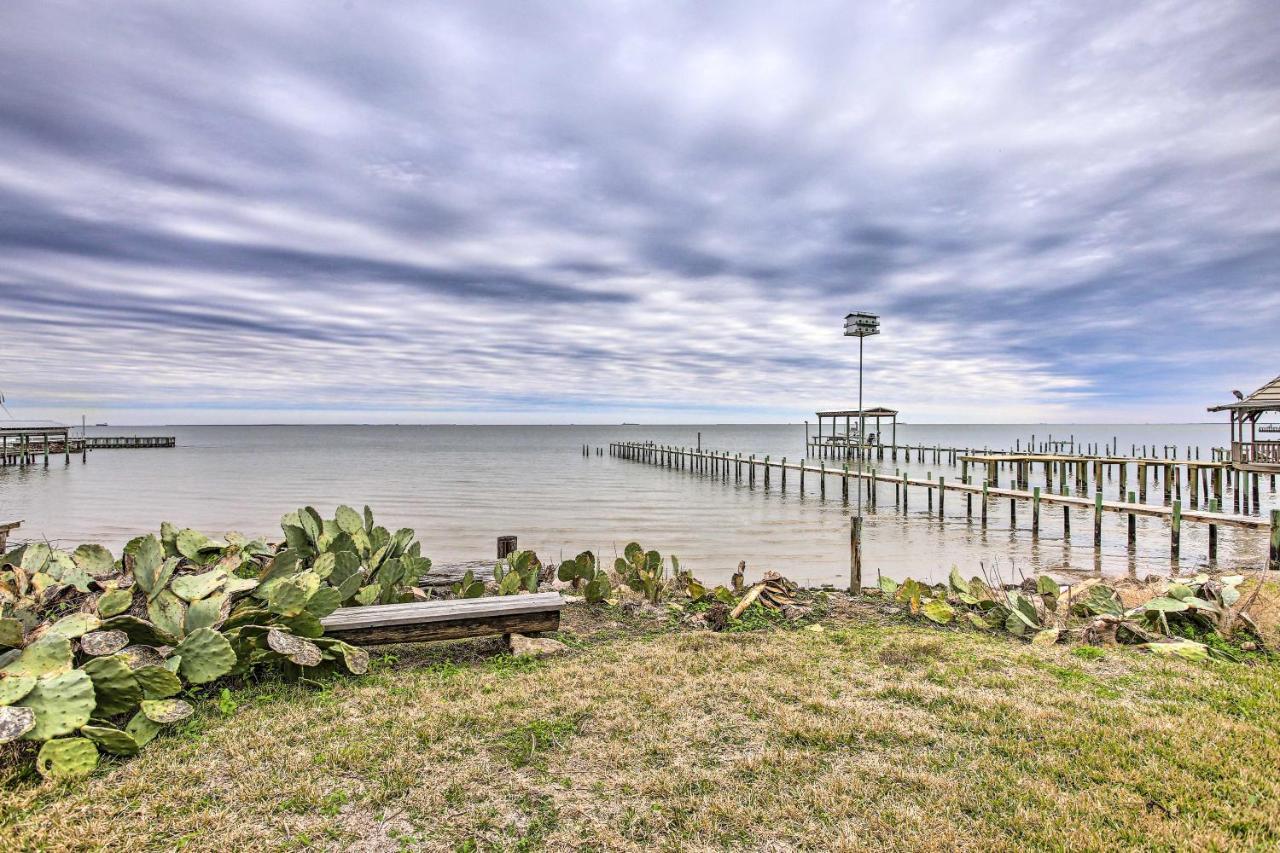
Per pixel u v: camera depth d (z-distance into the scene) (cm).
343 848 325
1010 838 335
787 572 1488
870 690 536
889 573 1498
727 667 596
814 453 7112
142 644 500
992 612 813
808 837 337
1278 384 2364
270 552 789
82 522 2206
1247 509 2836
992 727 462
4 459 5000
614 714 482
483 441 12238
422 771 398
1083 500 1977
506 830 342
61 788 369
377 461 5906
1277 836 336
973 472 4912
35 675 417
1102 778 393
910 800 371
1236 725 463
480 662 614
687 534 2053
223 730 446
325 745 428
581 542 1892
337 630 577
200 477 4084
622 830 343
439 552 1745
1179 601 744
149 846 323
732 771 402
